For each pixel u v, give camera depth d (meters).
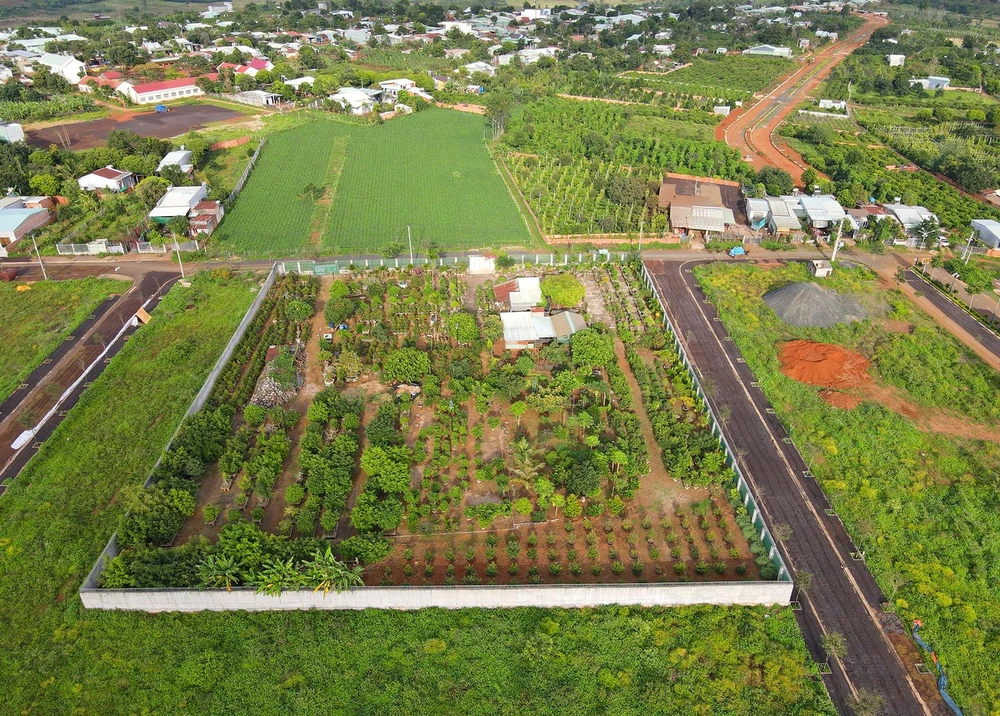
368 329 115.81
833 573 75.31
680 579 73.75
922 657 66.88
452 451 90.88
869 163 192.88
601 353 104.06
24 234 145.50
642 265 134.88
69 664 65.06
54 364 106.69
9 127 196.00
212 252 142.00
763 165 196.62
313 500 80.19
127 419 94.56
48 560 74.56
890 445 92.75
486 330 114.94
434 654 66.44
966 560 76.88
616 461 85.81
